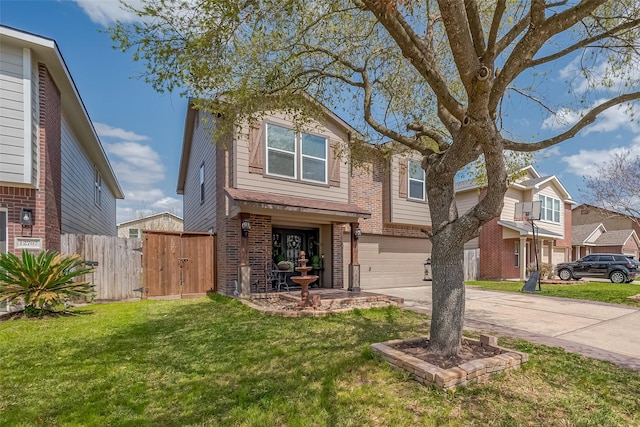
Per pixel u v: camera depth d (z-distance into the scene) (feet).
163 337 17.61
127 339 17.24
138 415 9.74
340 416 9.57
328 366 13.26
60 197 31.71
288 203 30.09
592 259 59.36
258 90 19.36
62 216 33.35
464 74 11.00
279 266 32.32
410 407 10.06
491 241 60.90
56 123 30.17
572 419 9.57
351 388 11.37
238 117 20.70
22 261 23.30
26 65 24.63
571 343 17.06
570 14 10.91
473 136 12.54
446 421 9.32
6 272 22.93
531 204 56.95
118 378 12.34
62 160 33.35
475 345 14.99
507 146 16.80
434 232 14.34
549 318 23.52
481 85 10.53
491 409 10.01
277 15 15.37
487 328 20.27
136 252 32.07
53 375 12.57
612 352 15.62
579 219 107.14
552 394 11.08
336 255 37.73
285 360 14.07
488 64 12.51
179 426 9.15
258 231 32.71
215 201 35.14
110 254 31.01
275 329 19.12
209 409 10.05
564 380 12.16
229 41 15.67
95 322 21.13
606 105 15.23
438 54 21.75
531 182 67.05
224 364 13.71
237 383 11.88
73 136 38.14
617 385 11.86
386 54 21.86
